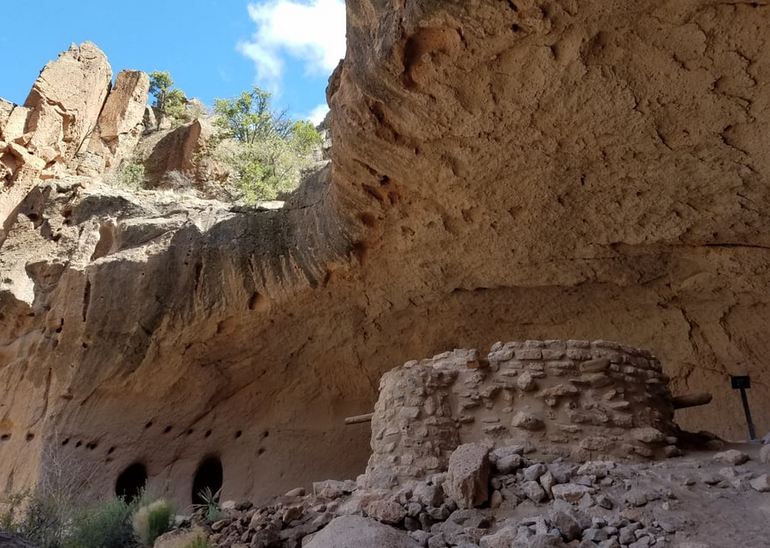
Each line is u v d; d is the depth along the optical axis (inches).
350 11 222.5
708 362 333.7
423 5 186.2
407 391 197.6
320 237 335.6
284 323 378.0
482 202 275.6
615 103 210.4
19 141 553.9
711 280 307.6
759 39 180.7
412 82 217.5
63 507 229.0
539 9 181.8
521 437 181.9
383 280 346.9
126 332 371.2
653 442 175.3
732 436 318.0
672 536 128.3
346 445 399.9
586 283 332.2
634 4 177.6
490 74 207.9
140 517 199.9
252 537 167.5
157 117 794.8
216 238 371.9
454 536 141.0
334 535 122.6
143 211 417.1
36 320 397.7
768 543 120.4
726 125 212.1
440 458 184.4
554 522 133.7
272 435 406.9
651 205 260.8
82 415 374.3
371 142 255.1
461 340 382.9
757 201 246.5
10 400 391.2
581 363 187.3
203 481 409.4
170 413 394.0
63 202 440.1
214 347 383.9
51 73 609.6
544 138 231.9
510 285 337.1
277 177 576.7
